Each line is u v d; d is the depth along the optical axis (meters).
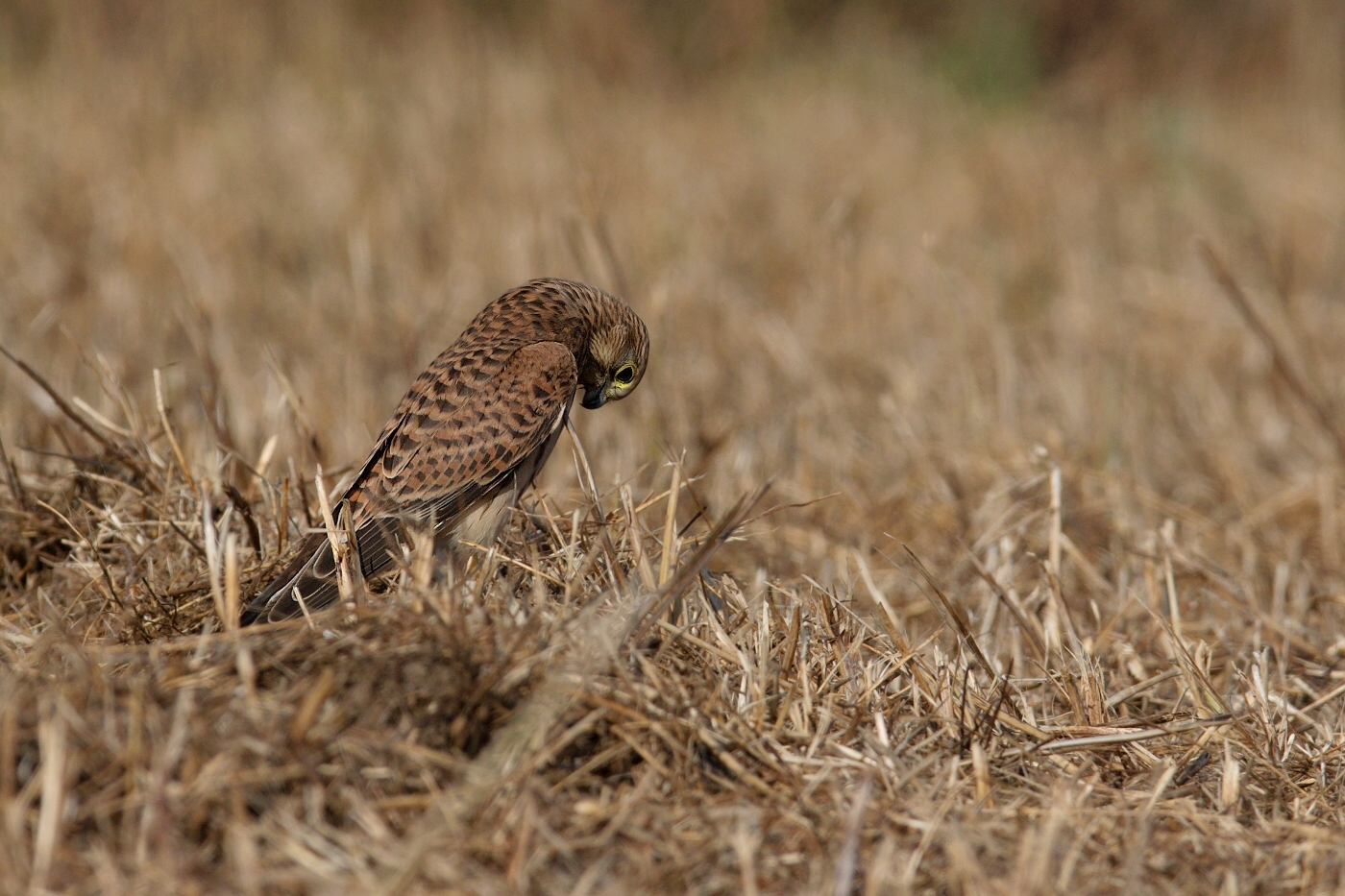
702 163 27.11
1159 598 11.66
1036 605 11.41
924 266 21.31
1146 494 14.18
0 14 30.66
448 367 10.46
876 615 10.73
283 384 11.90
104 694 7.45
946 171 27.34
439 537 10.27
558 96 31.16
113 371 12.88
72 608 9.53
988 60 36.12
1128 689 10.02
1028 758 8.73
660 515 12.16
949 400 16.61
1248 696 9.75
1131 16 37.97
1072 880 7.40
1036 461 13.48
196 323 16.47
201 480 10.57
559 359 10.46
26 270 19.20
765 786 7.82
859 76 35.25
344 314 18.41
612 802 7.62
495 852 7.10
